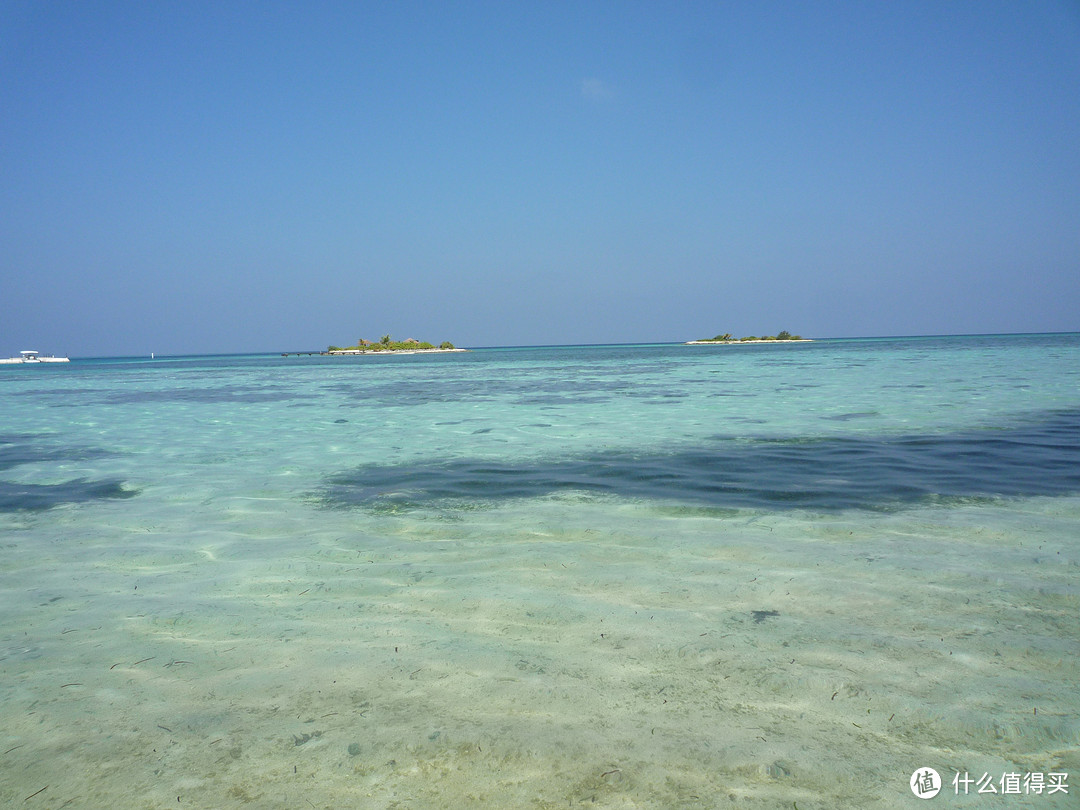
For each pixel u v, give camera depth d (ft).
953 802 6.49
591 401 50.85
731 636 10.18
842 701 8.30
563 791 6.77
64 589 12.80
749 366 103.65
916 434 30.40
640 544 15.03
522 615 11.16
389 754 7.37
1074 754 7.22
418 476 23.45
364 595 12.23
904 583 12.23
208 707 8.39
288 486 22.25
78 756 7.41
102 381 101.45
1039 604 11.16
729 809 6.47
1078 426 31.78
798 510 17.79
